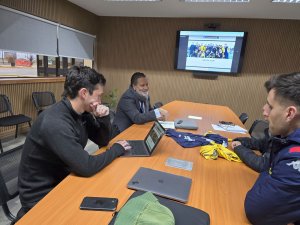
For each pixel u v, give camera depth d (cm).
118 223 67
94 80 114
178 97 532
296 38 455
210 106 345
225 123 234
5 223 162
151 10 444
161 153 142
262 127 242
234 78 493
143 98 237
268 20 456
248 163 130
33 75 396
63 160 106
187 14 459
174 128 203
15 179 118
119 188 98
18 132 359
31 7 346
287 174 72
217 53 480
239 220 83
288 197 70
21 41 339
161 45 516
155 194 93
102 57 554
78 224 75
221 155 141
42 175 113
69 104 114
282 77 79
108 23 530
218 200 95
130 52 536
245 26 466
